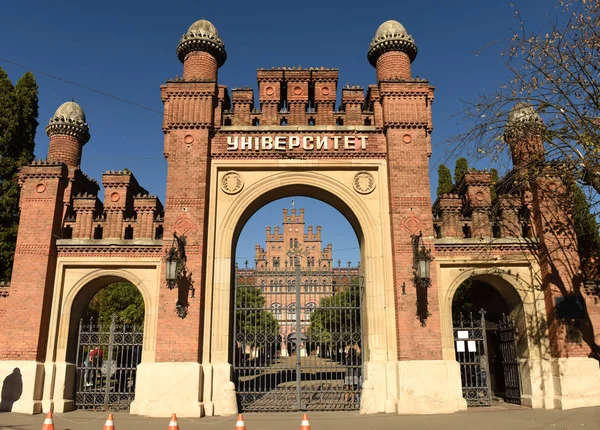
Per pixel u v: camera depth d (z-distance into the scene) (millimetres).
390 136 18250
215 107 18969
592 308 16844
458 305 23688
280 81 19516
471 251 17656
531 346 17062
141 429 12859
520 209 18516
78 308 18109
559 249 17219
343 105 19578
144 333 17016
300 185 18594
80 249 17625
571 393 15812
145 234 17984
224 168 18453
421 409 15648
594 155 13305
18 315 16609
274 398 19406
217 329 16969
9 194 24422
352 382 17656
